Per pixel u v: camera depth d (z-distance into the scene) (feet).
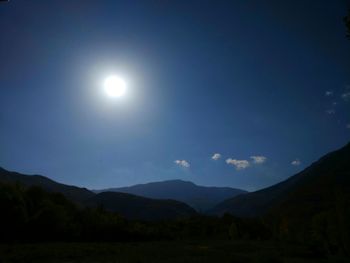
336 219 181.57
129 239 332.39
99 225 314.96
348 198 175.32
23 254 158.81
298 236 302.45
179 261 154.51
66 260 149.48
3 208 241.76
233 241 374.02
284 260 175.63
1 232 239.91
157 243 307.17
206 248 257.96
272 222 453.58
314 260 175.22
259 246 286.87
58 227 268.62
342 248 176.24
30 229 255.70
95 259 154.92
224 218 528.22
